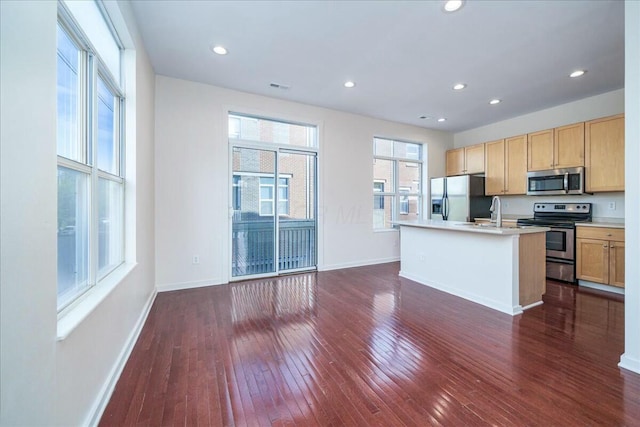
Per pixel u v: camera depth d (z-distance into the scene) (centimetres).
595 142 396
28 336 92
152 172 343
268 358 210
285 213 464
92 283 169
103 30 201
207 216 395
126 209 245
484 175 548
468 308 312
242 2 229
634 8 188
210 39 282
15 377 86
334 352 218
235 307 314
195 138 385
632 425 145
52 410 106
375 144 564
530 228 320
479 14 242
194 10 238
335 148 500
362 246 535
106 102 210
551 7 233
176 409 157
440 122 567
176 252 377
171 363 202
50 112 107
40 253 100
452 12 240
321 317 287
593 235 380
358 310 306
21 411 88
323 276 453
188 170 381
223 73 358
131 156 247
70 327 119
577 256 397
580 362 202
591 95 420
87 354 141
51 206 107
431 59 319
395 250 577
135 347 224
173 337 242
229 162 412
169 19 250
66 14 138
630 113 193
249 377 186
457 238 360
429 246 403
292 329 259
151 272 333
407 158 599
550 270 425
